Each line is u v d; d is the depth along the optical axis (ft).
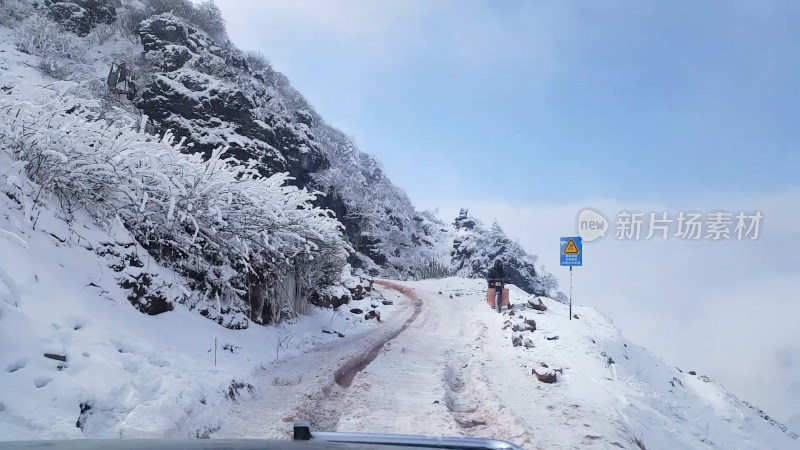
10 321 15.67
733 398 38.81
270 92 134.21
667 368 42.27
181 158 33.14
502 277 64.69
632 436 20.94
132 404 15.98
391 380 27.22
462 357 36.55
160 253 32.12
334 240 49.55
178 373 19.57
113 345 18.90
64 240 23.67
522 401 23.84
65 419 13.80
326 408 22.48
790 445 32.63
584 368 31.68
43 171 26.00
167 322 27.09
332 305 57.16
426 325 53.31
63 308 18.93
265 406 20.92
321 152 153.17
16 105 24.58
